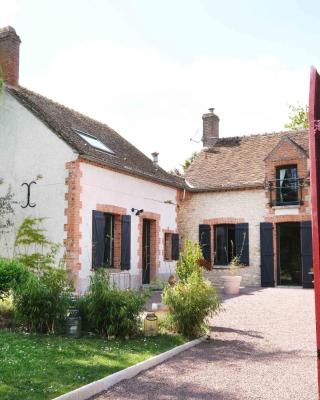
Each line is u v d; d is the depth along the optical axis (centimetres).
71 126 1627
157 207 1822
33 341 743
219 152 2298
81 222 1377
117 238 1573
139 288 1642
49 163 1419
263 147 2192
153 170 1898
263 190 1959
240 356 730
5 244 1457
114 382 579
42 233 1398
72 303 863
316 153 313
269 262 1906
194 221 2091
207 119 2441
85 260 1384
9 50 1609
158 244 1811
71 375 575
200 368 659
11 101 1511
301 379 605
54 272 905
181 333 865
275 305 1289
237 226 1991
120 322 810
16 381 539
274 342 828
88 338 796
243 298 1455
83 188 1396
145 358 680
